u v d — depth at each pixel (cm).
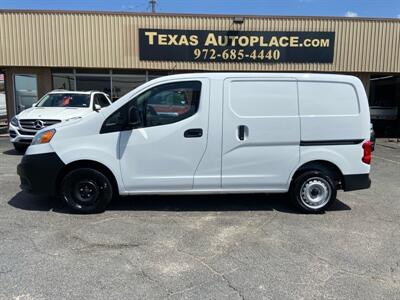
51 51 1430
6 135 1512
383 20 1487
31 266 369
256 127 522
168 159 520
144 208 559
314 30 1476
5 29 1414
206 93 516
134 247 418
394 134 1783
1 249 406
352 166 541
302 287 337
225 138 521
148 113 518
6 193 621
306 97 529
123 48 1445
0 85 1909
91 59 1441
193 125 516
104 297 316
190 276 354
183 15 1442
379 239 452
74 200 525
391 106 1836
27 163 515
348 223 508
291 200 553
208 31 1455
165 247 419
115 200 596
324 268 374
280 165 533
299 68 1491
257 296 321
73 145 512
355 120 535
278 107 525
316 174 537
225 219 516
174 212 543
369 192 682
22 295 317
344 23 1479
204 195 632
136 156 517
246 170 530
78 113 1009
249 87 521
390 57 1507
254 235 459
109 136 513
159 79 518
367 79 1576
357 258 398
